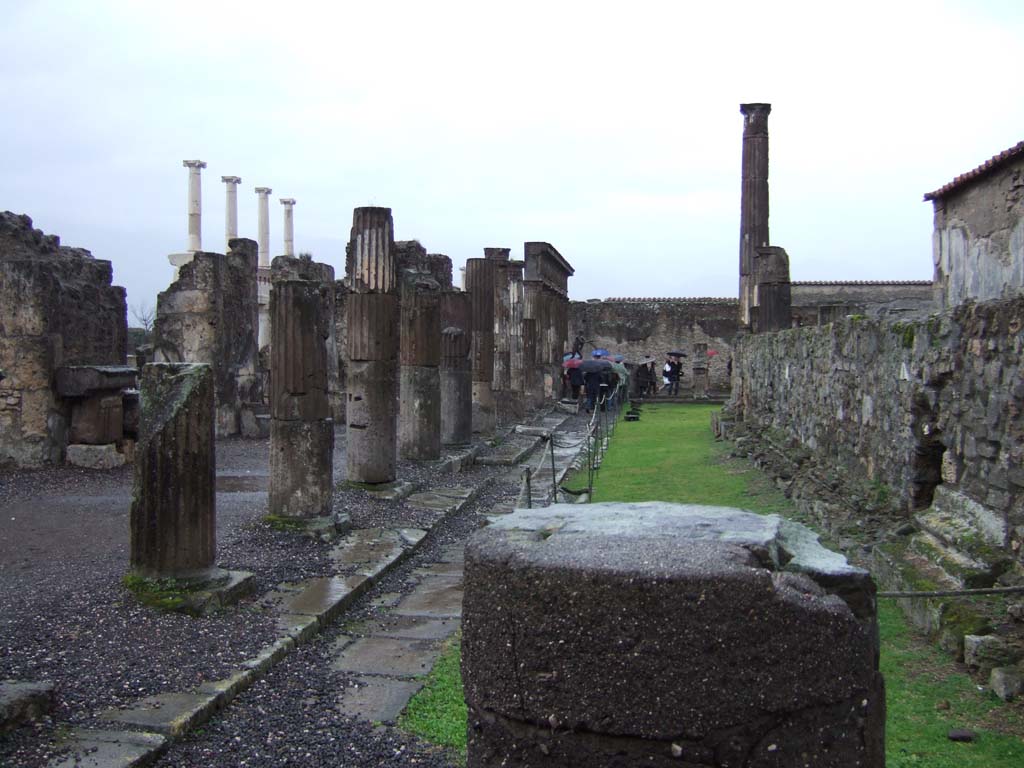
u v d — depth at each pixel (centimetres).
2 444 1470
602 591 333
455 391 1858
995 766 496
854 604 353
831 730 332
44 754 492
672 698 329
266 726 563
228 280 1992
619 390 3400
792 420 1609
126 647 657
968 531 763
